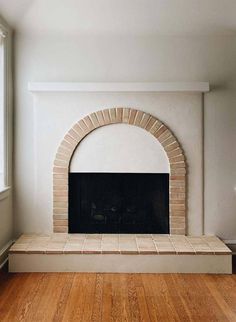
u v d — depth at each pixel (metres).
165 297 3.31
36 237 4.35
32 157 4.48
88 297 3.30
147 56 4.43
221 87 4.44
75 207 4.56
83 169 4.49
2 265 4.04
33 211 4.50
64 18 4.19
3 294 3.35
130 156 4.48
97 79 4.43
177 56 4.43
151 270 3.90
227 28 4.30
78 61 4.43
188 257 3.89
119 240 4.26
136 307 3.11
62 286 3.53
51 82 4.30
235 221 4.50
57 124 4.44
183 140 4.45
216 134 4.47
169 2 3.98
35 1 3.94
